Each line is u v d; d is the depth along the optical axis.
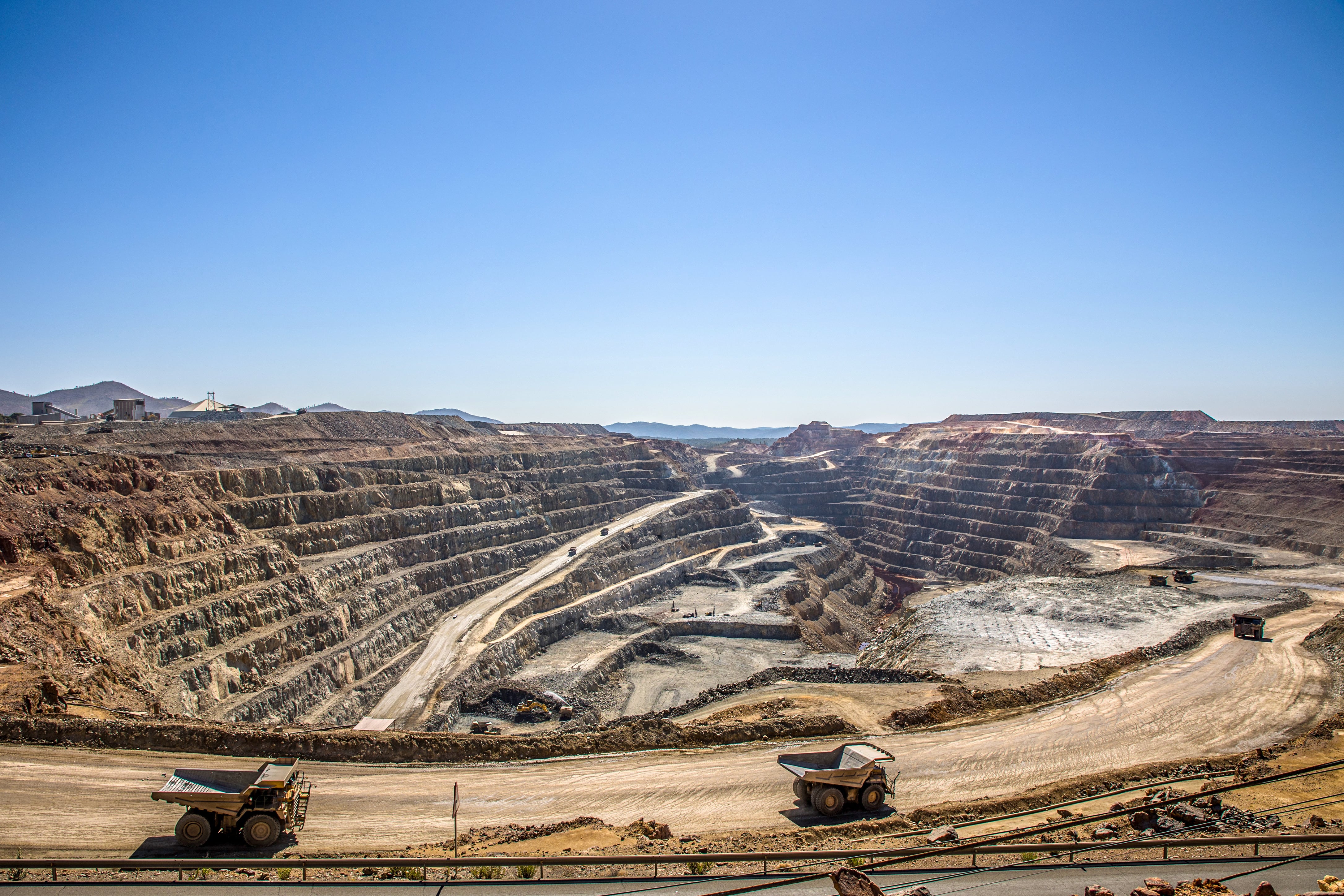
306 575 92.62
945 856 28.94
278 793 32.03
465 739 46.38
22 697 45.59
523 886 26.81
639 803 38.56
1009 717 54.62
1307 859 27.89
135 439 117.94
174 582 76.19
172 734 42.59
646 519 167.00
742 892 26.23
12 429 111.62
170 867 26.66
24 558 64.75
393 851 31.33
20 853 29.91
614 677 99.62
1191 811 33.19
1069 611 92.62
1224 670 64.44
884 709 56.88
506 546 134.25
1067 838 31.52
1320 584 108.44
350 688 83.31
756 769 43.25
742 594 139.00
